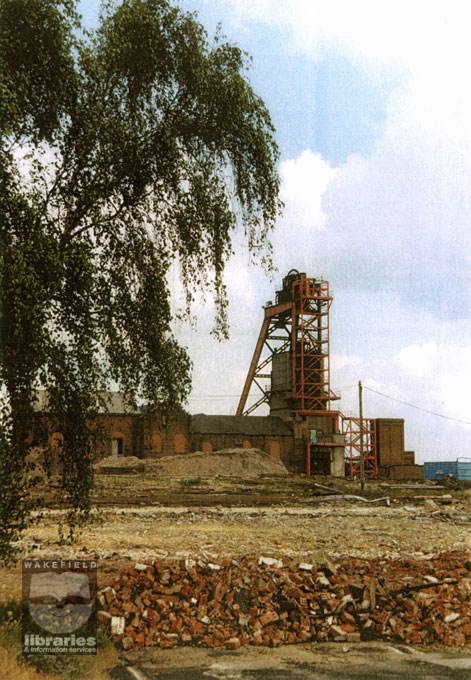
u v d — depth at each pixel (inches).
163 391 476.7
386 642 407.8
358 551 783.1
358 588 452.1
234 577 466.6
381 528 1089.4
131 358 468.8
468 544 879.7
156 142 475.8
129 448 3430.1
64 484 434.9
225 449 3518.7
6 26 394.3
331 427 4099.4
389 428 4205.2
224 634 399.9
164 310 476.7
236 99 508.1
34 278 381.4
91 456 442.0
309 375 4040.4
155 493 1836.9
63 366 432.8
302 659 365.4
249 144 516.4
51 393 425.7
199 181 493.4
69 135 435.2
